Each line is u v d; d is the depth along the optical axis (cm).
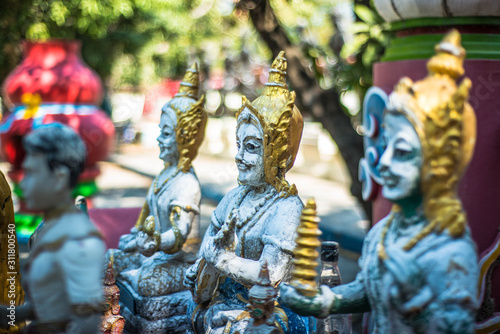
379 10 373
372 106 379
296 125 330
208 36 1498
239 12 668
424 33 346
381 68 373
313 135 1620
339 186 1426
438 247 211
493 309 328
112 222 510
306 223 241
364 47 543
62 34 1241
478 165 328
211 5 1120
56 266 223
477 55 327
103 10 1203
